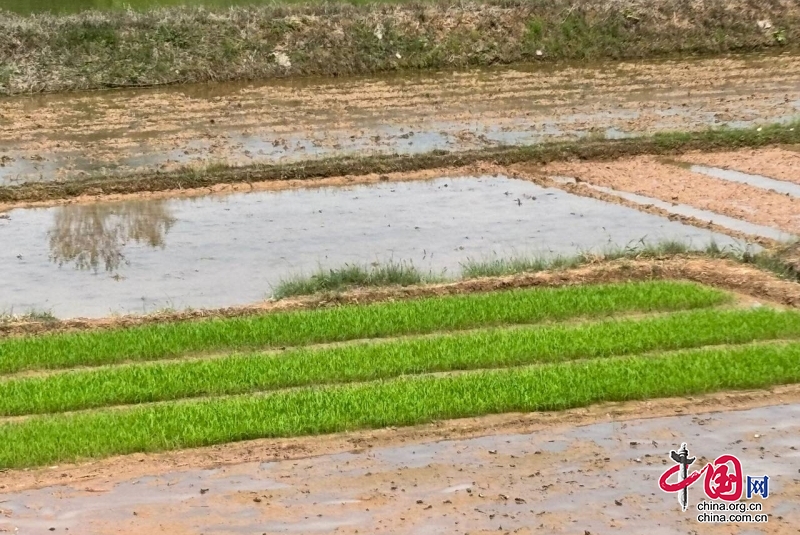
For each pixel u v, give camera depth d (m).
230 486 9.24
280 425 10.22
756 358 11.58
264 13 29.27
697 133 21.44
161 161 20.36
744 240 16.22
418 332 12.94
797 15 32.09
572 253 15.80
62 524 8.66
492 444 9.96
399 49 29.36
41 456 9.75
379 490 9.12
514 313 13.25
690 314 13.03
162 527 8.57
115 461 9.75
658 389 10.93
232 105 25.05
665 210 17.69
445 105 24.95
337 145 21.42
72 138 22.06
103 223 17.47
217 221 17.55
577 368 11.40
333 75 28.56
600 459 9.62
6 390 11.16
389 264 15.35
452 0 31.31
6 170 19.69
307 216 17.78
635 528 8.46
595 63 30.02
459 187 19.28
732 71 28.50
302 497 9.02
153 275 15.24
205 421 10.32
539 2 31.05
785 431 10.16
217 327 12.93
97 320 13.48
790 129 21.78
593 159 20.72
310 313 13.41
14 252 16.09
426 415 10.41
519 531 8.41
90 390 11.12
